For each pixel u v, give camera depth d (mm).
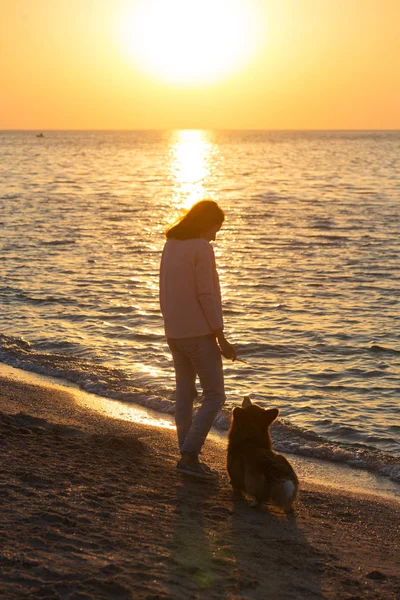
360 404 8922
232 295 16328
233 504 4891
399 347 11766
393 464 6680
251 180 61094
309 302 15547
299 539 4410
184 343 5117
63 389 8891
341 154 121750
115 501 4613
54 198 42250
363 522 4973
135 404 8375
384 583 3885
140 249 23094
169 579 3555
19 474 4898
